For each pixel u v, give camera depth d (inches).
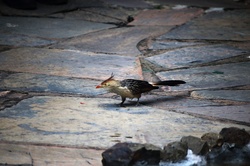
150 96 486.3
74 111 431.5
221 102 473.7
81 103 454.3
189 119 422.6
